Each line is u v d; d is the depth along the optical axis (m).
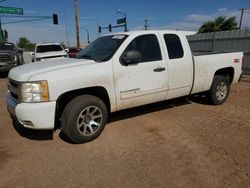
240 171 3.13
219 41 14.27
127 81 4.29
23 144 4.05
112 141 4.09
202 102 6.42
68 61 4.34
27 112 3.55
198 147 3.81
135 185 2.89
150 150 3.74
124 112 5.61
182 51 5.03
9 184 2.96
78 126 3.89
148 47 4.57
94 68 3.94
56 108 3.68
